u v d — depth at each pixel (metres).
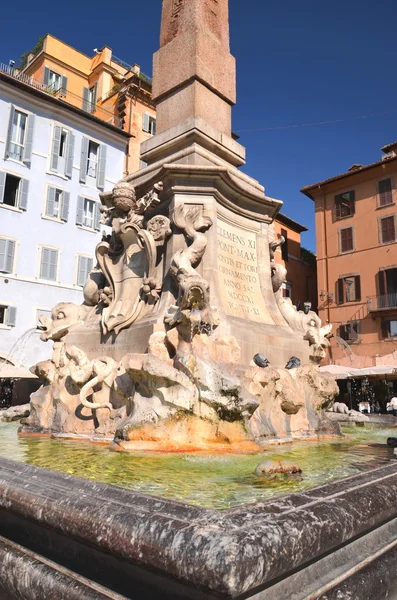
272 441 5.73
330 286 34.38
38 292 26.00
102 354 6.77
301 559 1.61
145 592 1.67
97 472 3.59
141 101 33.97
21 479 2.44
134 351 6.25
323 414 6.91
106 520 1.81
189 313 5.50
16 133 26.70
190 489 2.96
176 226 6.66
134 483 3.16
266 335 6.76
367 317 32.06
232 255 7.29
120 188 7.25
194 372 5.04
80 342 7.15
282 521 1.67
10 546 2.28
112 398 5.94
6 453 4.56
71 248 27.72
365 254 33.06
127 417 5.18
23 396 19.83
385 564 1.98
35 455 4.44
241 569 1.39
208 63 8.37
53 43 35.59
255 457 4.42
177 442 4.80
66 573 1.94
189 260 6.30
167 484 3.13
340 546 1.92
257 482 3.20
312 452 4.89
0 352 21.86
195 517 1.68
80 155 29.00
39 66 35.69
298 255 39.16
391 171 32.69
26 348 24.97
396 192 32.25
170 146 7.78
